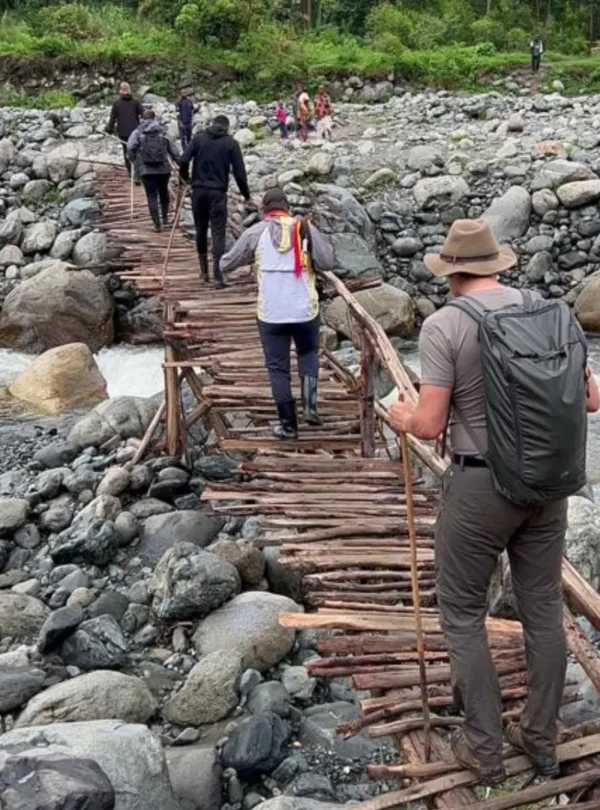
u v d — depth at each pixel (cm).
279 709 511
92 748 408
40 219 1609
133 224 1380
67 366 1109
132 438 868
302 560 535
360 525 574
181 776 458
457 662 326
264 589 633
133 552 688
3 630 598
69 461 858
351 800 455
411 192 1656
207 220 998
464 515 312
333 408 739
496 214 1585
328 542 561
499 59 2789
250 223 1441
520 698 397
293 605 587
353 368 952
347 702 525
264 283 643
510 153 1716
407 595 503
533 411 290
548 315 302
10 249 1526
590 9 3975
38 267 1479
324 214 1527
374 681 413
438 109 2239
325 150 1861
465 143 1831
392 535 569
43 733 417
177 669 559
